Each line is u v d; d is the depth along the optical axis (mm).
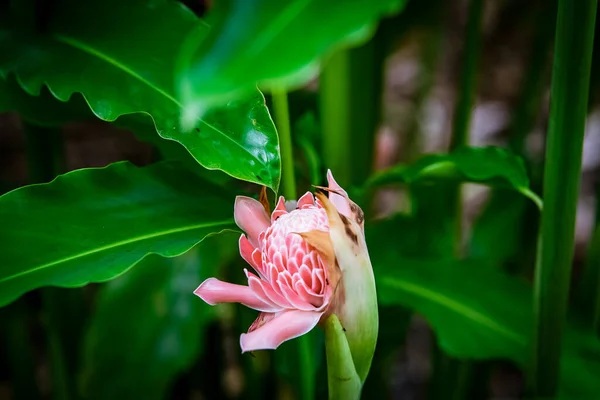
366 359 642
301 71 471
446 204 1007
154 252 648
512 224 1099
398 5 482
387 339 976
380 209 1819
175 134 645
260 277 645
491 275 887
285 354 825
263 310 624
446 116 1901
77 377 896
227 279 954
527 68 1129
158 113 654
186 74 468
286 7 479
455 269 892
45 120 744
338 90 910
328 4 481
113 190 686
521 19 1404
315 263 612
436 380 1087
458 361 1043
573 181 716
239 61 467
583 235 1690
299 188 899
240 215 653
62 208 665
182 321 855
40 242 646
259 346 592
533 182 1074
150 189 695
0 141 1856
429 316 852
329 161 932
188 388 1078
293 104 1085
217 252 871
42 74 679
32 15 714
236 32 473
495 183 791
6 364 1391
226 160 640
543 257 751
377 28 933
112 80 672
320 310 609
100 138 1907
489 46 1802
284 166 716
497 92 1988
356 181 950
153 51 687
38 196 662
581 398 809
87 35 705
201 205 698
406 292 874
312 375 790
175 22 701
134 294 857
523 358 823
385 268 898
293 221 623
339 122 920
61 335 886
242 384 1055
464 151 778
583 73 683
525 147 1162
